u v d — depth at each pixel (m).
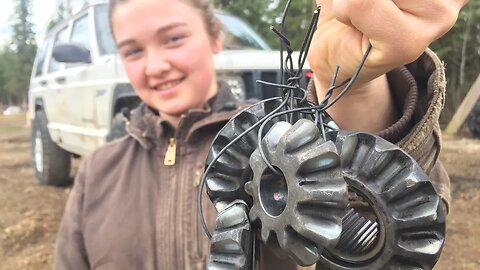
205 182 0.24
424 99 0.27
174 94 0.59
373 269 0.22
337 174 0.20
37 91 2.50
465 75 4.72
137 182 0.61
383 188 0.21
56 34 2.39
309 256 0.20
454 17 0.20
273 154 0.20
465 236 1.62
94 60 1.75
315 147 0.20
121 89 1.58
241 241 0.22
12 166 3.43
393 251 0.22
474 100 3.42
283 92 0.24
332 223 0.19
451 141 3.29
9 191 2.43
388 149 0.21
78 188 0.65
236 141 0.24
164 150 0.61
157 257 0.58
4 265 1.64
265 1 4.27
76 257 0.62
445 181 0.31
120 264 0.59
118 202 0.61
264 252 0.28
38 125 2.46
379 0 0.20
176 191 0.59
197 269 0.56
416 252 0.21
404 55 0.20
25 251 1.75
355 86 0.24
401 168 0.21
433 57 0.28
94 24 1.84
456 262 1.44
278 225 0.20
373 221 0.23
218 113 0.59
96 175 0.64
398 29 0.20
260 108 0.24
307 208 0.20
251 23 4.28
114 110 1.61
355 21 0.20
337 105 0.27
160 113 0.62
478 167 2.42
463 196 2.03
